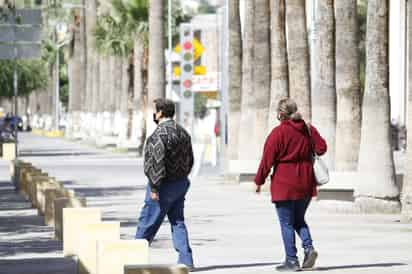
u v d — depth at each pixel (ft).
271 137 97.04
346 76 166.91
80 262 96.12
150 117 331.16
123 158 375.45
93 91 536.83
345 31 166.09
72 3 611.06
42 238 131.75
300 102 196.13
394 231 134.41
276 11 206.59
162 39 330.54
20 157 385.50
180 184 96.68
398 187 156.87
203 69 471.62
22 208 178.70
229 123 244.83
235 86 244.63
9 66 513.86
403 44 365.40
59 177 266.16
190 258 98.07
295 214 98.89
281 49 206.59
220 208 174.50
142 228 97.71
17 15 245.24
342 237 128.36
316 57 178.50
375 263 104.47
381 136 155.02
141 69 426.92
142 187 229.04
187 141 96.58
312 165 97.96
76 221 112.06
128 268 68.69
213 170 293.23
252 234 133.90
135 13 430.61
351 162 167.12
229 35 245.86
